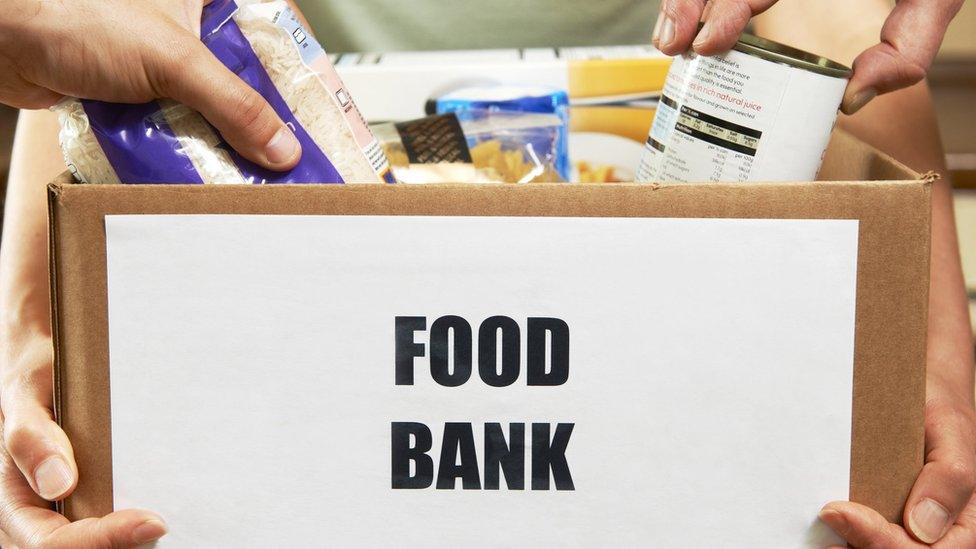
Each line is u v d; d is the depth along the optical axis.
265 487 0.55
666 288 0.53
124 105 0.58
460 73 0.94
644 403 0.54
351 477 0.55
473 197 0.53
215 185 0.53
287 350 0.54
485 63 0.94
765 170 0.62
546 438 0.55
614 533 0.55
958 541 0.58
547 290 0.54
